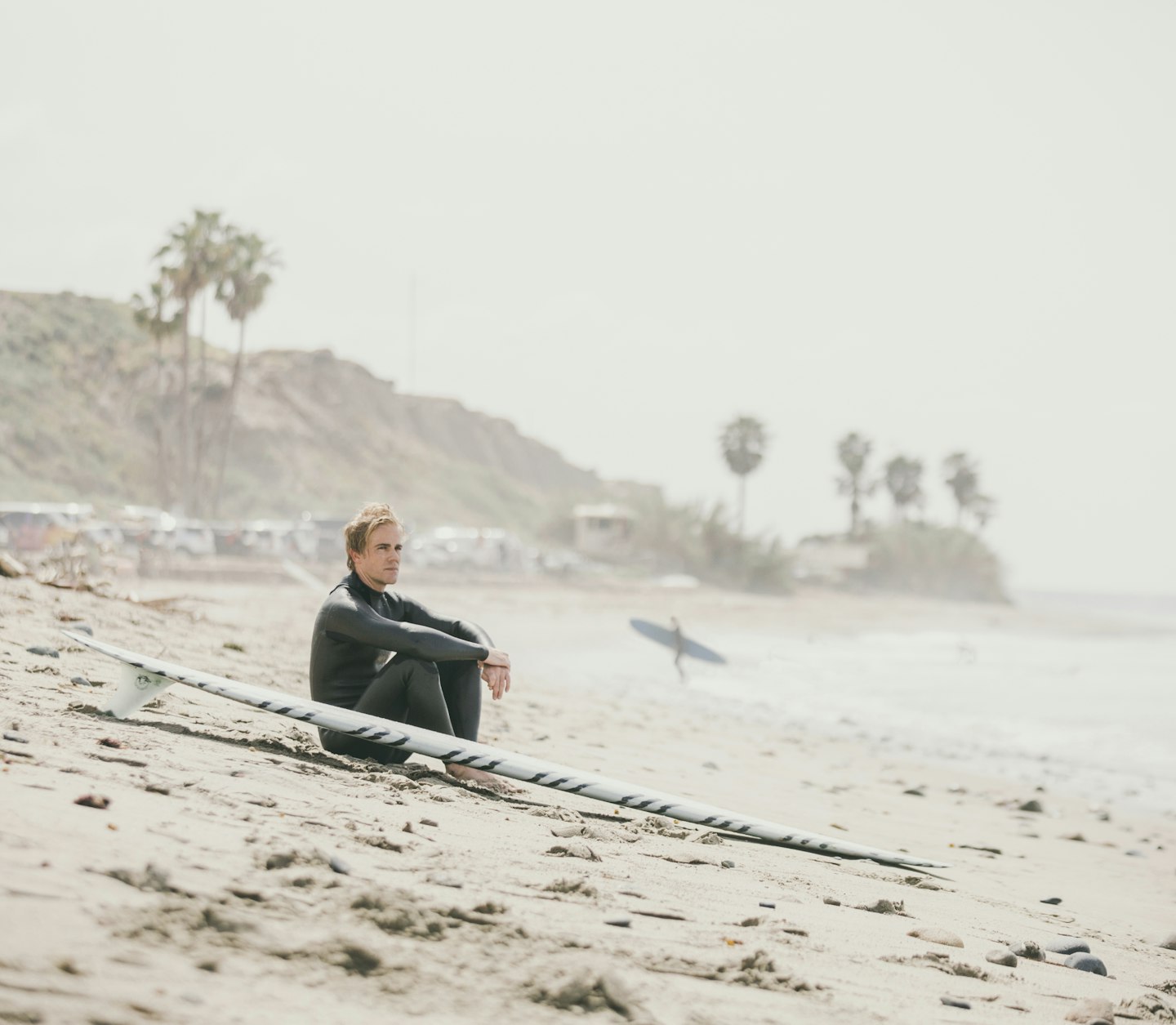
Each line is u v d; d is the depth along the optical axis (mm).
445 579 53594
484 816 4562
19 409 82438
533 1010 2496
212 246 61562
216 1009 2164
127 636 9000
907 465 122250
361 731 5008
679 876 4234
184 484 63031
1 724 4355
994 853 7969
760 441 94562
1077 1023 3271
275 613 24812
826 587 95125
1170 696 27266
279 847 3070
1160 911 6605
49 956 2205
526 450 135375
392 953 2592
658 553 80250
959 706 23984
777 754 12688
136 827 3125
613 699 17844
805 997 2973
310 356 116062
